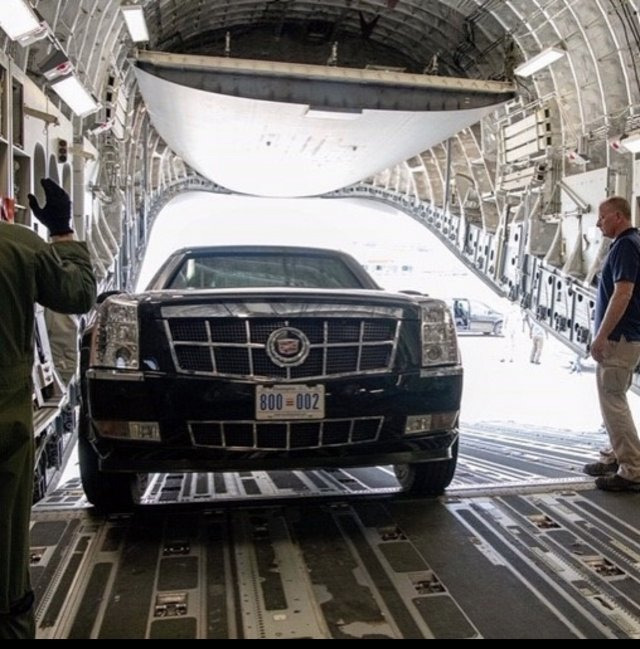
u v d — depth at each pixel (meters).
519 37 11.05
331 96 9.22
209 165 15.09
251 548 2.90
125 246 12.01
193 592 2.46
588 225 10.40
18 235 1.93
